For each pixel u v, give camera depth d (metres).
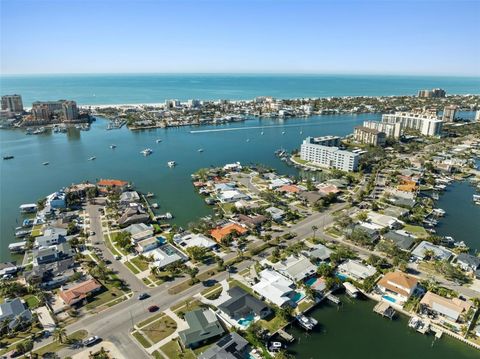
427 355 108.19
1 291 133.00
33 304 126.25
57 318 118.50
